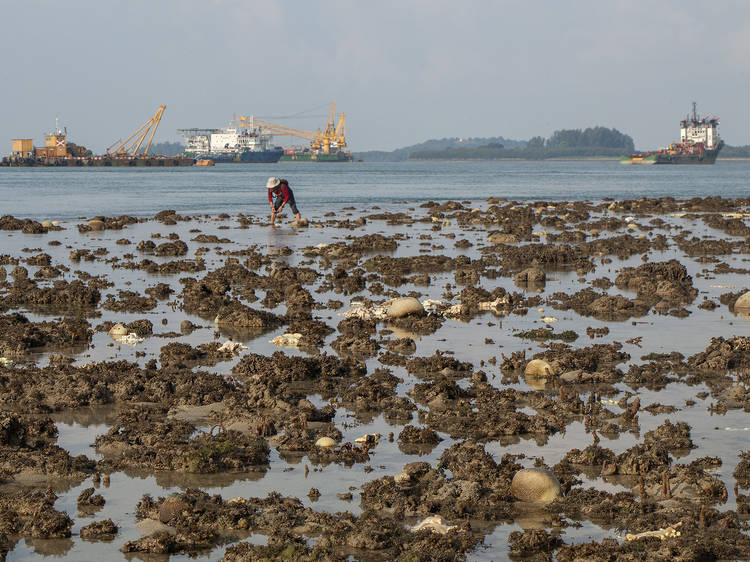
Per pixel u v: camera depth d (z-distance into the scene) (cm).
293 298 3297
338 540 1440
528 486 1603
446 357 2450
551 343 2719
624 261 4550
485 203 9062
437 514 1550
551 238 5556
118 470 1745
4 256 4425
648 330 2914
